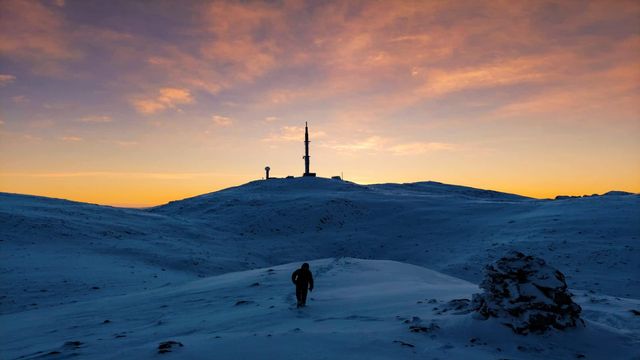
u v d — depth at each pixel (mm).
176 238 58000
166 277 34938
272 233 69312
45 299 25109
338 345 8094
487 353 8094
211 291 19531
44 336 12992
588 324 9664
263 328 10719
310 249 61062
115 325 13789
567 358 8188
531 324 9188
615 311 11352
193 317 13750
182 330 11469
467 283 22375
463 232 62219
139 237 54750
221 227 72062
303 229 71125
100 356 8508
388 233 67188
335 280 20406
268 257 55844
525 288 9789
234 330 10820
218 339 8734
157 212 97062
